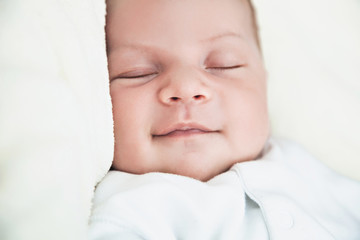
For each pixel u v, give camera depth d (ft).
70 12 2.18
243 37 2.90
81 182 1.68
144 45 2.56
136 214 2.02
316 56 3.89
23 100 1.40
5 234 1.18
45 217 1.26
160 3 2.62
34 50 1.66
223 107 2.54
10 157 1.27
